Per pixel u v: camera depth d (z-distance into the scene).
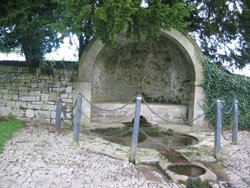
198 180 5.93
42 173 5.81
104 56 12.52
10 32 9.55
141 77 13.75
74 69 10.94
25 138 8.30
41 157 6.73
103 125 11.38
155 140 9.62
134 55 13.30
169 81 13.48
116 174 6.05
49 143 7.96
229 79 11.48
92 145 8.11
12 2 9.30
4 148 7.16
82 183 5.48
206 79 11.53
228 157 7.62
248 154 7.89
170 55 12.96
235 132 8.98
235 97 10.59
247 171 6.64
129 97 13.67
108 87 13.23
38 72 10.79
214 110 11.52
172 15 8.09
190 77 12.41
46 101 10.84
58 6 8.72
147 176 6.14
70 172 5.97
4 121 10.20
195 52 11.52
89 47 10.83
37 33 9.41
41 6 9.39
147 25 8.36
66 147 7.71
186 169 6.66
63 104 10.85
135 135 6.93
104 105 12.01
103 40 8.64
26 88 10.83
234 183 5.94
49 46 10.12
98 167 6.39
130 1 7.25
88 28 9.03
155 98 13.84
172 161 7.07
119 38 11.86
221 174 6.46
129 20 7.73
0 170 5.80
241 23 12.95
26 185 5.21
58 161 6.57
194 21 13.30
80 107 8.12
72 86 10.88
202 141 9.35
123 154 7.41
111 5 7.30
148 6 8.21
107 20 7.63
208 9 12.83
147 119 12.33
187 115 12.53
